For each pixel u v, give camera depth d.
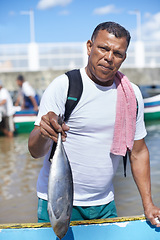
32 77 20.47
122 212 5.16
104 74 2.21
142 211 5.18
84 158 2.39
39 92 20.50
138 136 2.54
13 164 8.52
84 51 21.39
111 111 2.36
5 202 5.75
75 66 21.36
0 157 9.37
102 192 2.54
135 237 2.44
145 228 2.47
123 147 2.43
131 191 6.11
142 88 20.61
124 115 2.39
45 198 2.48
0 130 13.50
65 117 2.31
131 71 20.72
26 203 5.69
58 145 1.93
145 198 2.54
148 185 2.57
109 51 2.18
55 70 20.67
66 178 1.93
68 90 2.27
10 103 13.52
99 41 2.21
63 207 1.92
